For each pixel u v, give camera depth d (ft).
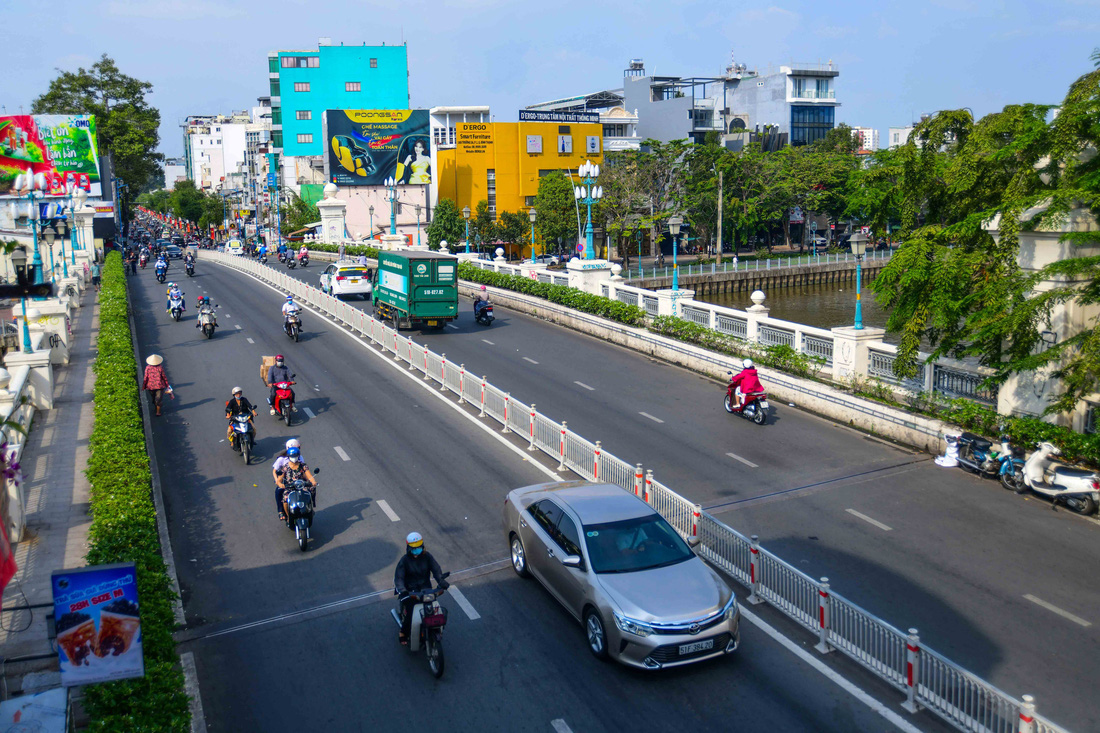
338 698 31.01
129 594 24.68
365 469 56.80
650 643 30.68
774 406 72.95
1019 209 50.90
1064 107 51.21
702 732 28.43
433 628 31.78
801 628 35.78
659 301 96.94
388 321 116.16
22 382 62.75
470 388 72.69
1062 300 50.19
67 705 25.81
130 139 270.05
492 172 315.37
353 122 290.35
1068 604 37.35
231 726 29.45
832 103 403.34
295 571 41.91
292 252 211.82
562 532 36.94
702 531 43.01
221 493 52.85
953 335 57.47
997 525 46.44
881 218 66.85
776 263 255.50
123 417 56.49
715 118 385.50
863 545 44.06
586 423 67.15
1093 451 50.65
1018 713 26.20
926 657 30.04
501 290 135.13
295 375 84.43
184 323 117.29
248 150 458.50
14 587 37.55
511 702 30.42
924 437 59.57
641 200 262.47
